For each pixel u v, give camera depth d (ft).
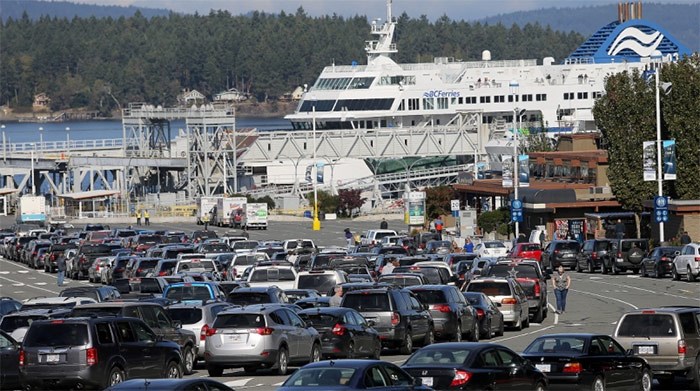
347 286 269.44
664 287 430.61
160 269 425.69
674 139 548.31
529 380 169.58
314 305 266.98
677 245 507.71
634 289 428.97
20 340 232.53
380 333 249.96
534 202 639.76
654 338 200.75
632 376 187.42
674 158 500.74
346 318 237.66
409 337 254.06
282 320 225.97
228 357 220.64
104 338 190.60
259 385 209.97
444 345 168.66
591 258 516.32
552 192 639.35
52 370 188.03
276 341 221.87
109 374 189.37
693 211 536.01
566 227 645.51
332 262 395.34
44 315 236.63
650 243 543.39
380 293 252.21
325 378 142.41
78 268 547.90
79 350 187.62
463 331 271.90
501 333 296.92
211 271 408.05
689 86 548.72
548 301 403.13
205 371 237.45
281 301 273.33
